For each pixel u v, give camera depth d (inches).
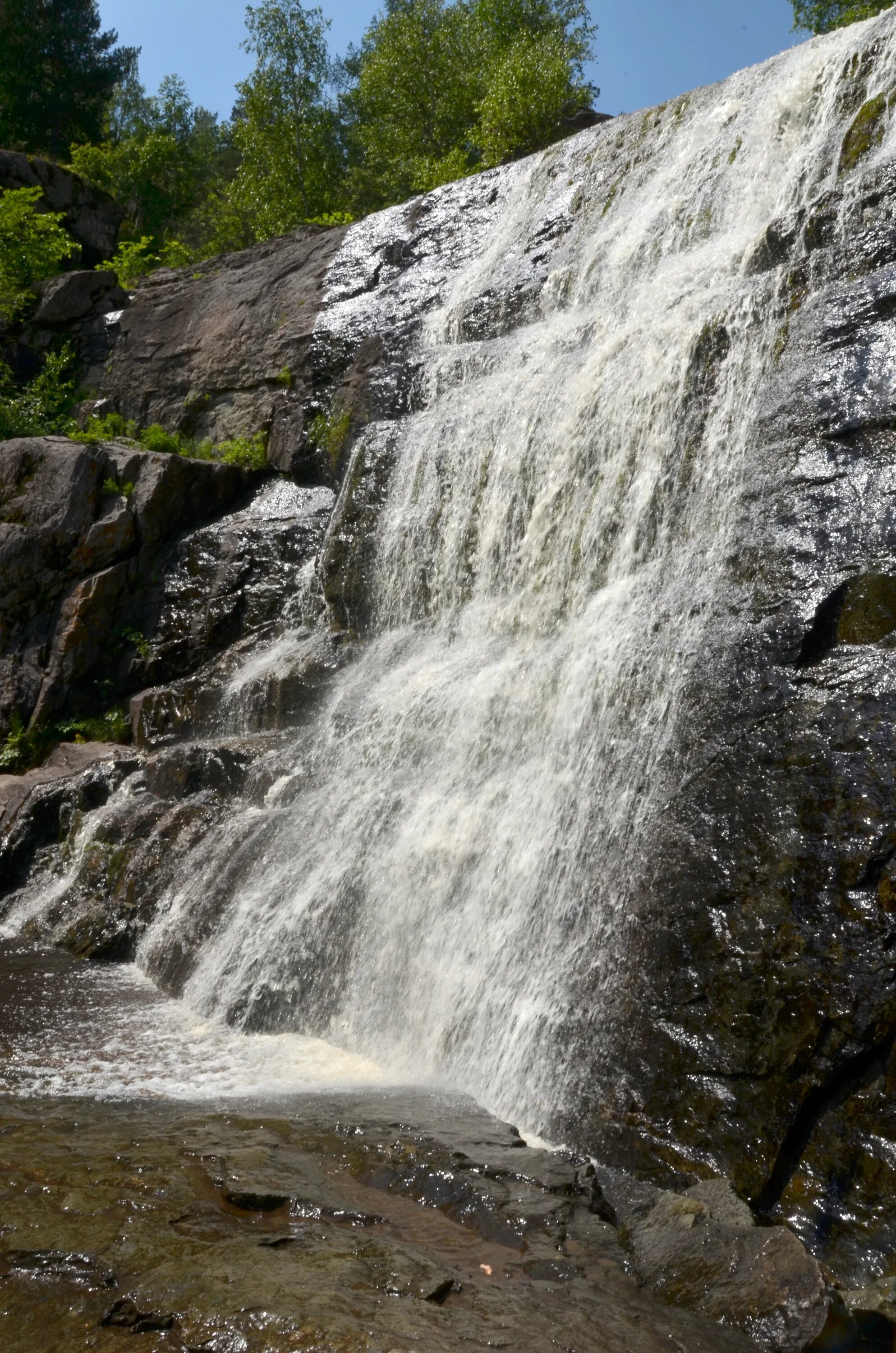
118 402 797.9
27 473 613.3
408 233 681.6
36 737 564.4
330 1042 289.6
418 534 470.9
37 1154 193.6
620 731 278.8
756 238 400.8
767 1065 195.5
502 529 430.0
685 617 281.4
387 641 462.3
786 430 281.7
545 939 257.8
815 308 304.0
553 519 404.8
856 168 402.0
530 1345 136.1
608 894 245.8
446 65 1219.2
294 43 1285.7
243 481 655.1
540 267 565.6
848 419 265.6
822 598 241.1
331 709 431.8
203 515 637.3
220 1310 138.3
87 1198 173.3
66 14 1678.2
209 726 504.7
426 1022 273.4
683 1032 209.8
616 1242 173.0
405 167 1230.3
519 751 319.9
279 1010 305.3
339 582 504.7
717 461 336.8
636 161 557.6
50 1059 271.4
